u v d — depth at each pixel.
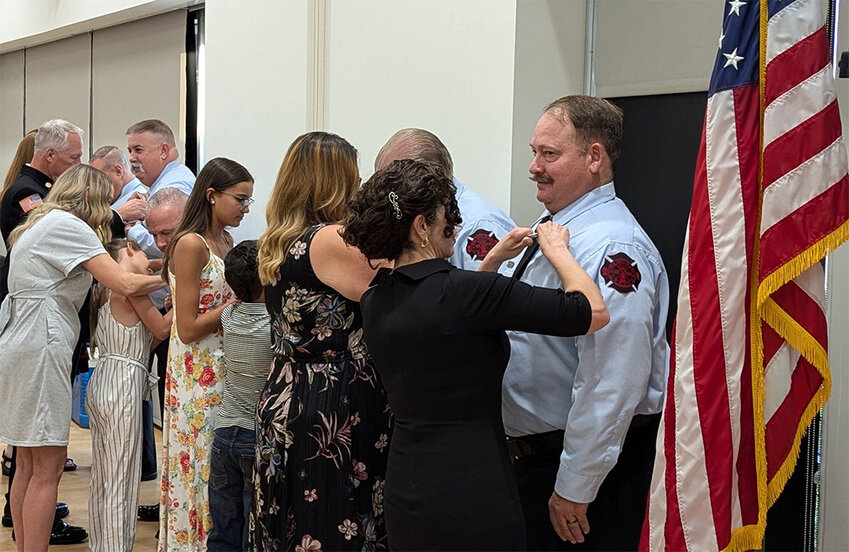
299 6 3.96
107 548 3.60
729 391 2.21
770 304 2.19
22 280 3.61
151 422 5.14
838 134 2.17
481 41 3.21
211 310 3.26
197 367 3.29
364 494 2.60
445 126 3.35
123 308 3.61
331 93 3.83
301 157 2.66
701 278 2.25
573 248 2.43
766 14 2.21
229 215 3.35
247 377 3.07
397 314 2.13
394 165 2.18
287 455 2.60
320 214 2.66
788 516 2.74
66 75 6.78
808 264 2.12
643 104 3.10
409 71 3.48
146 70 5.90
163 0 5.30
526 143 3.15
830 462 2.62
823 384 2.22
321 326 2.58
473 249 2.71
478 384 2.11
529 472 2.54
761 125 2.23
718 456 2.21
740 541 2.21
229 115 4.38
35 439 3.53
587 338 2.31
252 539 2.75
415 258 2.18
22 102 7.44
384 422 2.62
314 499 2.59
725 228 2.23
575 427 2.33
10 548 4.04
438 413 2.11
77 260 3.54
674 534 2.25
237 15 4.30
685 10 2.96
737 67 2.24
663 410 2.36
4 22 6.97
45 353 3.56
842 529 2.60
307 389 2.59
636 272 2.35
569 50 3.22
